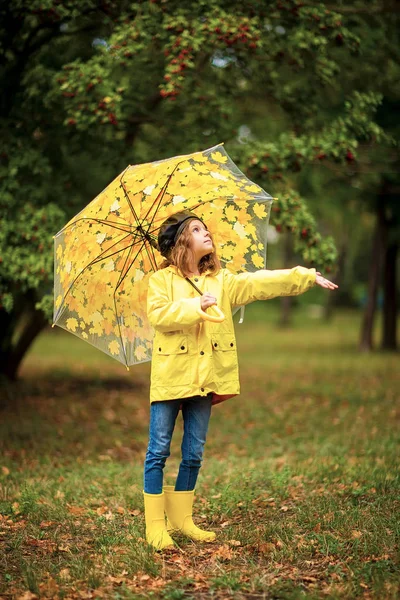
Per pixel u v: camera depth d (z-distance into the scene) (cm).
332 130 805
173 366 371
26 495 494
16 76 832
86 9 769
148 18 725
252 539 395
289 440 848
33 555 379
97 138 874
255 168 791
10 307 727
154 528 388
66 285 396
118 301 414
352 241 2783
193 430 389
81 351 1983
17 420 898
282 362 1730
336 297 4212
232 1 761
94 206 379
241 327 3167
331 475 571
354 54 855
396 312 1934
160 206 407
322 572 346
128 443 853
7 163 779
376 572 337
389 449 709
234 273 418
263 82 912
